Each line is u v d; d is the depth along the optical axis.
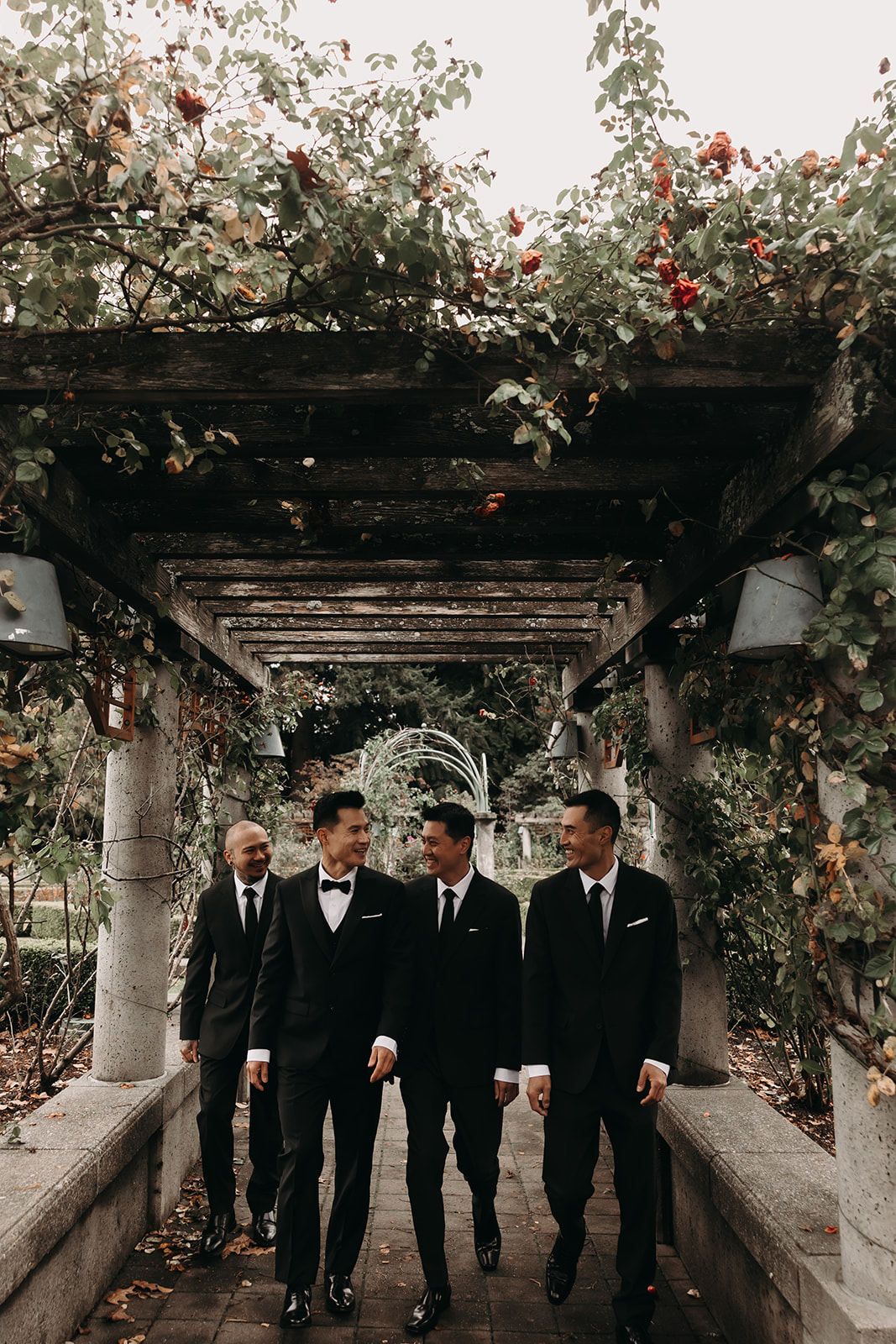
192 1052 3.58
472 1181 3.31
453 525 3.36
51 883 2.54
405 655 6.01
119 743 3.67
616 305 2.08
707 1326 3.01
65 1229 2.71
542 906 3.04
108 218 2.04
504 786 16.95
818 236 1.97
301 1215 2.95
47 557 2.73
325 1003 3.07
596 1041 2.88
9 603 2.30
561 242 2.11
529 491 2.87
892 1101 2.08
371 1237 3.67
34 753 2.43
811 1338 2.19
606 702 5.16
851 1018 2.16
